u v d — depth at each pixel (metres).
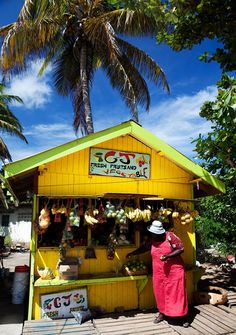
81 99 14.81
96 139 6.03
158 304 5.63
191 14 3.68
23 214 23.94
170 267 5.56
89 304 5.96
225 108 3.09
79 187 6.15
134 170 6.64
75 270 5.64
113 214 5.70
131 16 11.17
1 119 20.58
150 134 6.50
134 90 13.55
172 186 6.96
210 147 5.58
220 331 5.16
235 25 3.38
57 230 6.21
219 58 3.67
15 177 5.79
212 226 9.85
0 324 5.43
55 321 5.46
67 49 14.35
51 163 6.00
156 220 6.12
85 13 12.73
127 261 6.41
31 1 10.62
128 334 5.01
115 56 11.94
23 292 6.69
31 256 5.75
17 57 11.72
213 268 10.79
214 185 6.82
